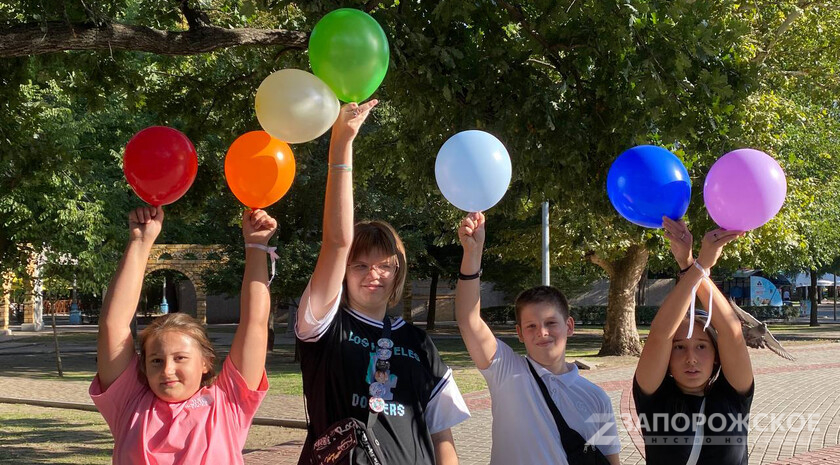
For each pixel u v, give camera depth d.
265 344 3.21
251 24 9.84
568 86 6.86
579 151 6.37
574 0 6.50
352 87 3.47
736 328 3.30
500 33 6.89
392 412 3.01
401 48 6.11
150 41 5.97
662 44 5.99
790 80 17.27
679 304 3.25
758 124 11.61
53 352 27.06
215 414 3.08
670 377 3.47
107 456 9.21
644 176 3.47
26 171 8.66
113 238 18.81
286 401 13.27
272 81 3.28
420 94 6.65
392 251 3.24
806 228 20.50
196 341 3.12
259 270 3.24
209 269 23.25
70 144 17.88
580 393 3.49
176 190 3.28
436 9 6.07
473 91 6.61
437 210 20.47
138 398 3.08
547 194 6.92
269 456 9.02
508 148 6.58
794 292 62.44
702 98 6.04
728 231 3.27
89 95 8.34
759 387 14.06
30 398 14.48
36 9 6.86
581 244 18.73
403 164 9.85
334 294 3.01
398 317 3.32
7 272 18.02
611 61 6.32
